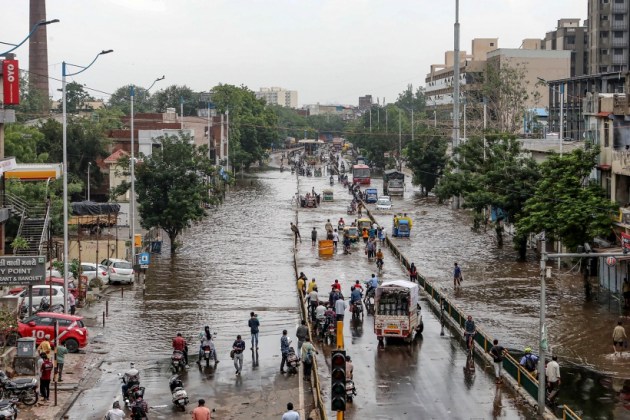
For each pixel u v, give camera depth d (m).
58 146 94.31
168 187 72.75
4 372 32.25
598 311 48.31
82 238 68.25
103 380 34.50
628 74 60.47
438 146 127.12
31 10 160.12
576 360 38.09
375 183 152.62
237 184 148.12
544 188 54.16
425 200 121.00
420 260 68.12
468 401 31.55
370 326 45.22
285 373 35.81
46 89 177.25
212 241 79.69
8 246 57.09
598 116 58.19
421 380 34.50
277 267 65.06
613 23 159.25
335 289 47.22
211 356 36.97
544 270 30.47
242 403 31.47
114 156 96.44
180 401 30.67
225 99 185.12
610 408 30.97
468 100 158.00
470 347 37.06
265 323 45.66
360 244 79.12
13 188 61.31
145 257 56.91
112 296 53.22
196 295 53.56
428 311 49.22
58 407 30.30
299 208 109.62
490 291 54.47
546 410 30.06
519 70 152.12
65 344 38.66
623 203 53.91
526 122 128.62
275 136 199.12
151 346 40.38
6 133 71.25
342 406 22.14
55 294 47.94
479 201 69.69
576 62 182.12
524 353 38.50
